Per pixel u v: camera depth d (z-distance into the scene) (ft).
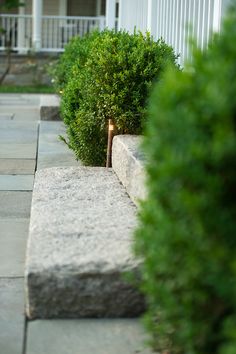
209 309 12.25
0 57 101.40
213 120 10.96
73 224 19.86
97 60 30.14
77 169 28.68
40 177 27.07
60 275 16.22
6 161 37.22
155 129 12.15
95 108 30.07
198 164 11.05
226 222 11.07
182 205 11.41
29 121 54.29
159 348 14.19
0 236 23.90
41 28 103.96
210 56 11.90
